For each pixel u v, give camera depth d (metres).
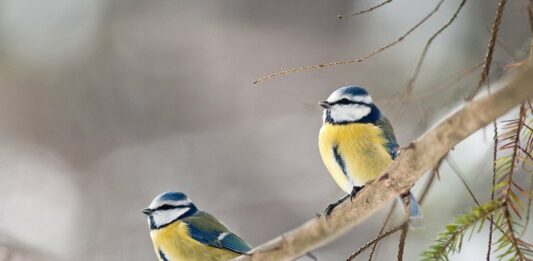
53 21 16.95
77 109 16.52
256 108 16.84
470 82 5.67
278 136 15.98
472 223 3.95
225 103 17.00
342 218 4.95
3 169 15.56
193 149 16.11
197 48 17.58
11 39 16.50
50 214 14.80
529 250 3.79
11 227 14.03
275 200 15.09
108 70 17.00
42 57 16.64
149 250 14.51
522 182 5.93
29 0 16.86
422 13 14.30
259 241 14.70
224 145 16.12
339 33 17.20
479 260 7.30
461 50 11.52
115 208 15.24
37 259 12.27
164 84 17.11
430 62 11.33
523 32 10.30
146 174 15.76
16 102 16.33
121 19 17.52
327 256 13.01
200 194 15.43
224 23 17.83
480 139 7.51
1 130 16.14
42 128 16.30
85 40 17.06
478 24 11.53
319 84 16.73
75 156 16.09
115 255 14.47
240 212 15.05
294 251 5.29
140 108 16.81
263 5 17.83
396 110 6.42
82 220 15.02
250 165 15.79
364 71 15.53
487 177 7.25
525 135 4.18
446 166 7.51
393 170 4.33
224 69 17.34
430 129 3.96
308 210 14.89
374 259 5.06
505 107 3.54
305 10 17.62
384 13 15.34
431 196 7.48
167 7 17.84
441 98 5.71
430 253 3.99
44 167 15.73
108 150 16.23
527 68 3.40
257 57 17.45
